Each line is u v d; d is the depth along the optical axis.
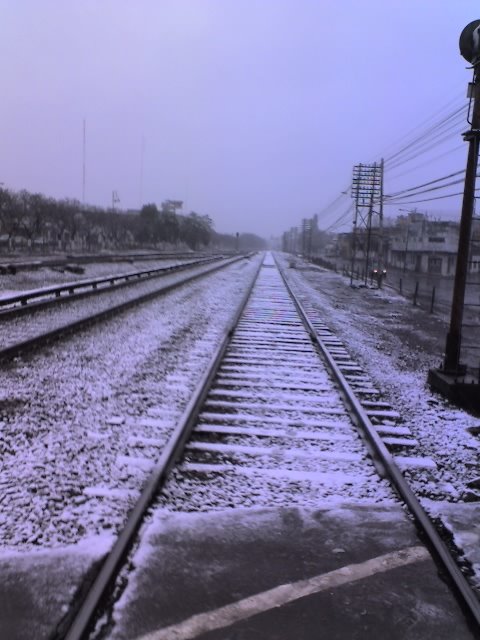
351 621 3.06
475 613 3.06
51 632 2.89
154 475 4.71
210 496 4.59
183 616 3.05
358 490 4.80
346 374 9.48
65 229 58.00
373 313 22.38
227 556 3.65
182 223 106.38
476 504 4.59
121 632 2.91
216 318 15.87
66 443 5.57
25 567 3.43
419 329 18.03
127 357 9.81
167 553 3.66
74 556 3.56
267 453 5.59
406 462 5.48
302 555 3.70
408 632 2.99
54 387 7.58
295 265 65.62
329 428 6.46
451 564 3.51
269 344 11.98
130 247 73.56
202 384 7.78
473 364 11.84
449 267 71.75
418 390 8.70
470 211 8.25
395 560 3.66
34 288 21.12
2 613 3.02
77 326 12.01
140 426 6.21
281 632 2.95
